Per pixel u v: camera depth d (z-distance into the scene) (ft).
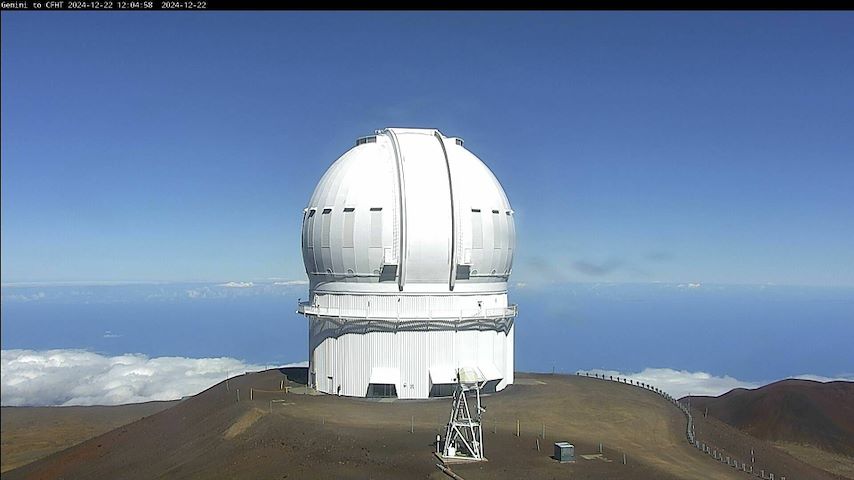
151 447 162.40
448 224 186.50
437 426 149.18
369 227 184.85
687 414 176.04
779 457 169.37
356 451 129.59
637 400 186.70
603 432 152.76
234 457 135.23
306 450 131.85
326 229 190.49
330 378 191.93
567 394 191.62
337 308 190.60
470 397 184.24
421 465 122.42
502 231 196.75
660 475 122.01
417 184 187.52
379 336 186.50
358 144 209.36
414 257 184.55
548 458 129.18
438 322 187.21
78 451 177.27
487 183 198.59
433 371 185.37
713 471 127.65
